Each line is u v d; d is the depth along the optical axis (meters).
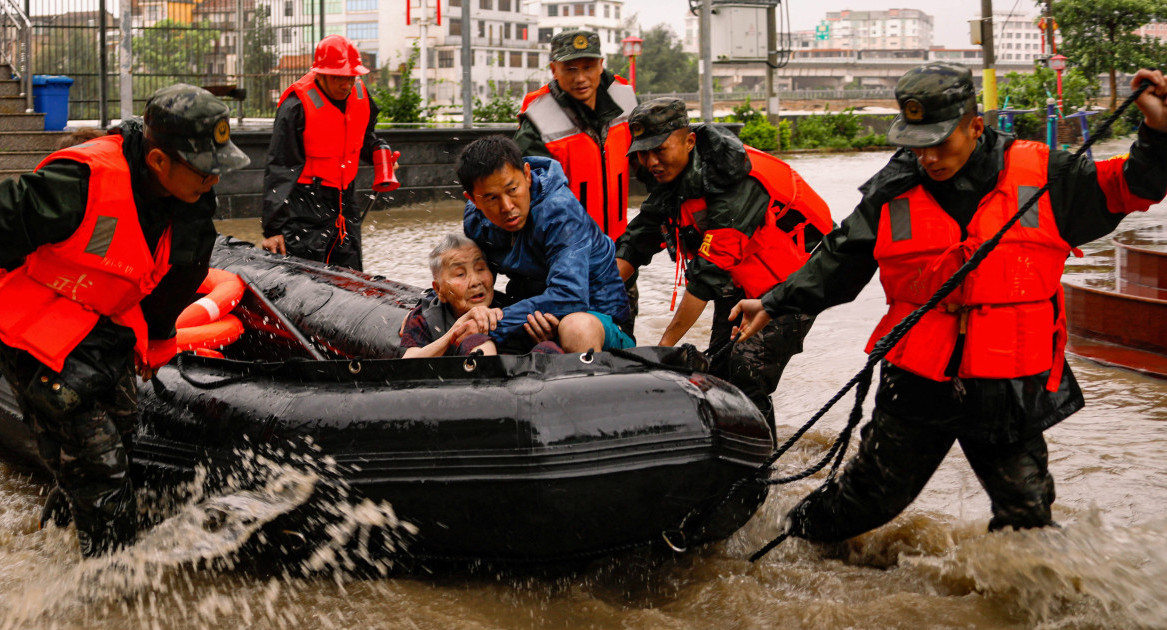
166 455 4.13
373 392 3.70
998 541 3.51
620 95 5.93
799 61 132.38
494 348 3.93
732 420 3.63
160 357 4.05
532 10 123.81
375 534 3.69
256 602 3.65
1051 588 3.42
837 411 5.71
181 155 3.32
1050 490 3.51
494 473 3.44
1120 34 45.47
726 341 4.93
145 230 3.54
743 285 4.80
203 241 3.71
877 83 135.75
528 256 4.19
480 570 3.79
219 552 3.74
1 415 4.81
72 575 3.80
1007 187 3.26
